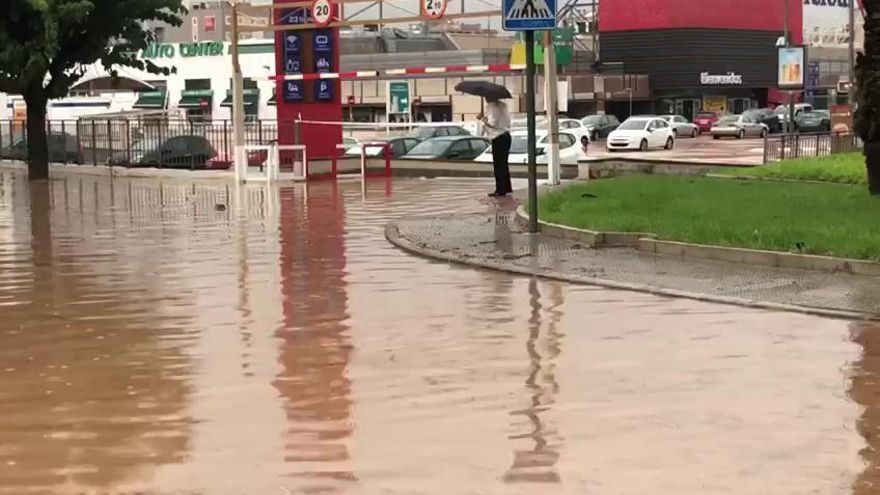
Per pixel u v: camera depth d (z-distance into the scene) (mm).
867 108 17297
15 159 38375
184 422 6504
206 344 8586
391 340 8648
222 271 12281
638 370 7590
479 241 14102
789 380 7273
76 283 11578
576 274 11586
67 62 30531
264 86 69562
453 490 5273
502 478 5438
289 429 6336
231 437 6199
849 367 7602
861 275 11000
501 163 20797
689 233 12992
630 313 9602
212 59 72562
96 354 8289
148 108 70750
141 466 5719
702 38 86625
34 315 9859
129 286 11344
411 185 25156
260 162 29891
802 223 13516
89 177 30656
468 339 8648
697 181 21891
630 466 5594
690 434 6125
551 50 23312
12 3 28172
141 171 30828
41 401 7008
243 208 19859
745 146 58031
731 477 5414
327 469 5625
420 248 13641
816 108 94125
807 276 11062
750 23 90000
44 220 18281
